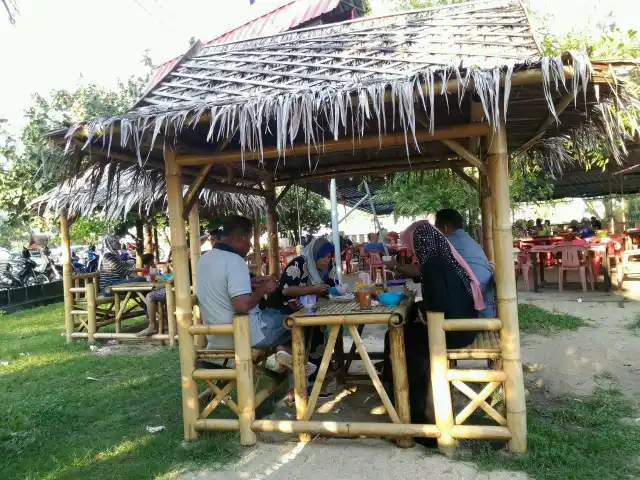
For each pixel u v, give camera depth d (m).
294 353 3.54
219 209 9.05
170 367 5.93
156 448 3.58
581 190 17.47
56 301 14.37
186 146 3.80
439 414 3.20
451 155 5.16
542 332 6.30
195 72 4.21
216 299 3.71
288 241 17.89
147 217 8.31
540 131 3.94
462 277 3.50
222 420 3.63
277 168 5.48
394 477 2.97
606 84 2.74
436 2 11.27
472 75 2.74
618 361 5.05
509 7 4.15
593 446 3.21
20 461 3.59
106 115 3.27
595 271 9.18
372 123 3.66
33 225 13.02
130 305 9.85
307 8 8.77
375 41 3.93
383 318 3.30
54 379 5.68
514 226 14.49
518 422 3.12
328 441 3.49
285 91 3.24
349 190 11.54
